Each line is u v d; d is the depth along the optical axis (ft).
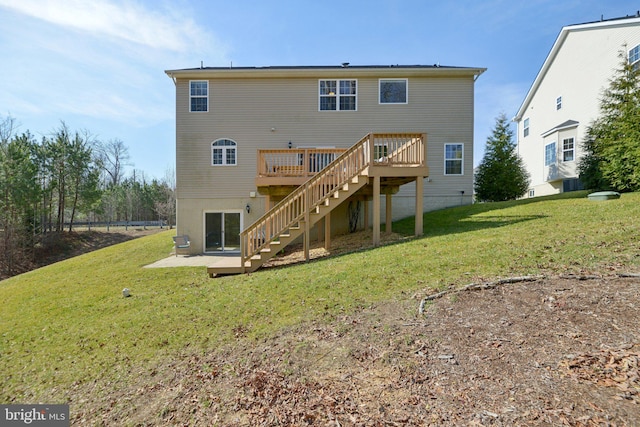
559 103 59.47
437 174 42.50
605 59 49.47
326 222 30.89
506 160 61.77
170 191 117.60
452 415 6.98
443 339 9.91
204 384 9.84
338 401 8.03
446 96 42.24
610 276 12.60
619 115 35.58
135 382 10.66
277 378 9.41
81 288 23.82
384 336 10.66
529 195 69.31
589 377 7.45
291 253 31.60
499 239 20.17
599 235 17.87
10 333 15.96
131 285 23.48
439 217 36.45
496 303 11.66
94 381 11.08
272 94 42.50
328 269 19.71
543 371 7.88
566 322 9.82
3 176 65.36
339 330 11.57
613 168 33.45
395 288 14.69
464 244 20.31
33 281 28.76
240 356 11.09
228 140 42.42
